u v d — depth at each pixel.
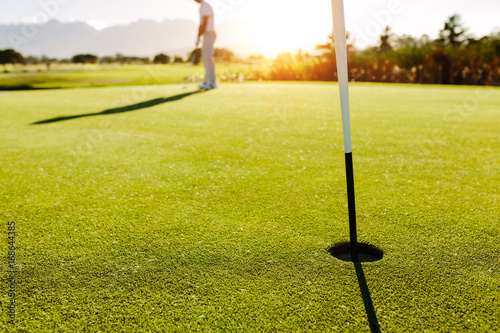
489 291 1.39
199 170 2.88
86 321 1.26
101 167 2.97
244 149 3.48
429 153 3.34
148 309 1.32
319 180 2.63
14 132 4.21
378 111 5.64
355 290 1.40
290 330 1.21
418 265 1.56
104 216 2.07
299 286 1.43
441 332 1.20
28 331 1.21
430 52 14.79
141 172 2.84
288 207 2.17
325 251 1.68
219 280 1.47
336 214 2.06
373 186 2.51
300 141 3.77
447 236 1.80
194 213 2.10
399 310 1.30
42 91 8.63
